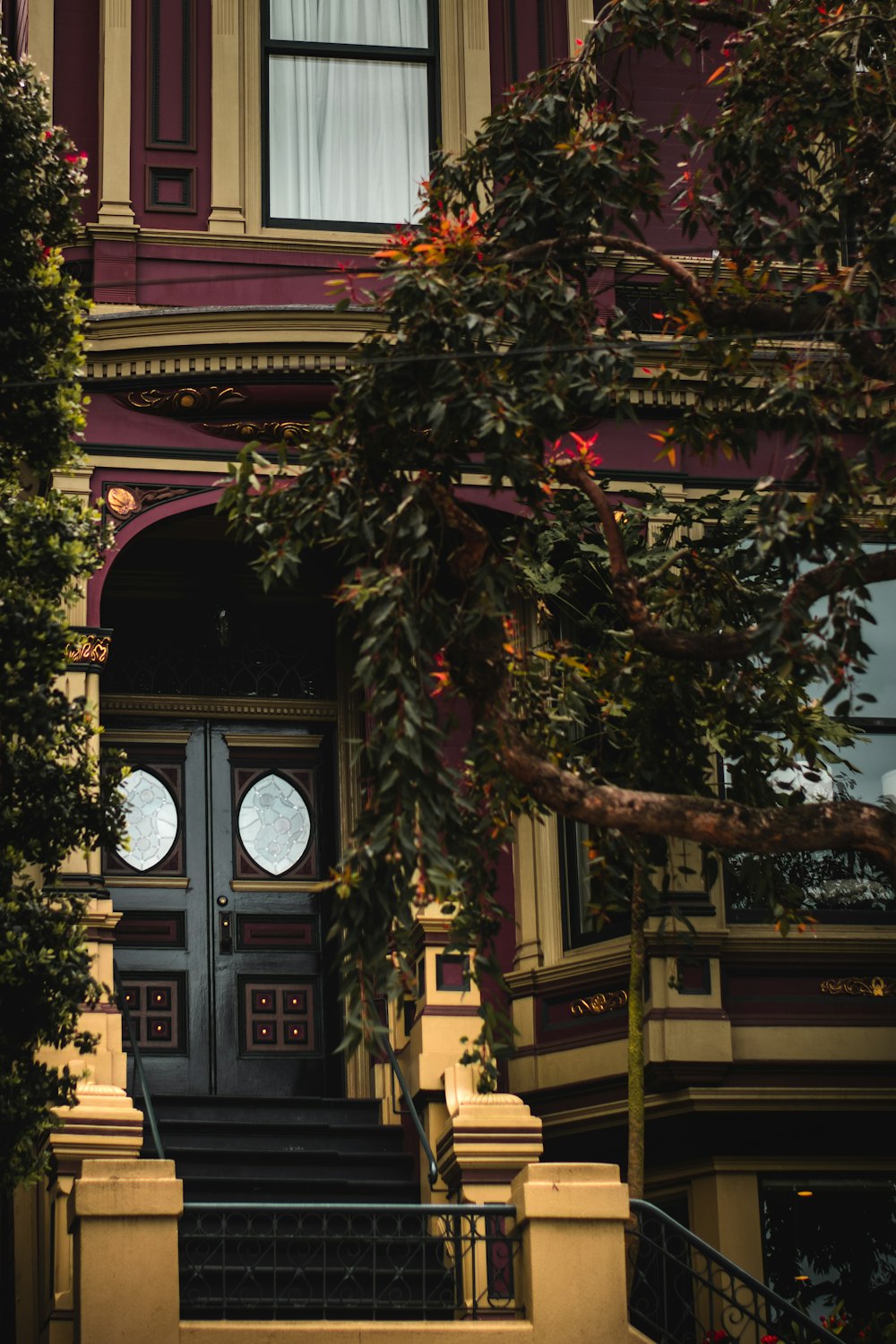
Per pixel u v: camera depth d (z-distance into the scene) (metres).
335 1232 13.33
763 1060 13.97
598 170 10.84
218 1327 10.16
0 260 10.91
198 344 14.53
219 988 15.95
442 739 9.30
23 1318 12.49
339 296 15.21
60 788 10.77
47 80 12.03
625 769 11.68
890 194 10.98
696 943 13.90
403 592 9.27
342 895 9.04
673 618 11.66
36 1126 10.61
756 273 11.52
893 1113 14.14
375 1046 9.89
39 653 10.48
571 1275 10.55
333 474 9.90
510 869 15.33
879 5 11.23
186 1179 13.33
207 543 16.50
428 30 16.14
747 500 13.61
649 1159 14.56
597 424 15.12
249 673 16.58
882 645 15.11
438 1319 12.59
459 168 11.38
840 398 10.11
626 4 11.52
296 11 15.95
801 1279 14.02
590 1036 14.40
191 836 16.22
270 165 15.63
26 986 10.58
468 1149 12.95
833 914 14.43
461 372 9.82
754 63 11.19
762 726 12.05
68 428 11.05
